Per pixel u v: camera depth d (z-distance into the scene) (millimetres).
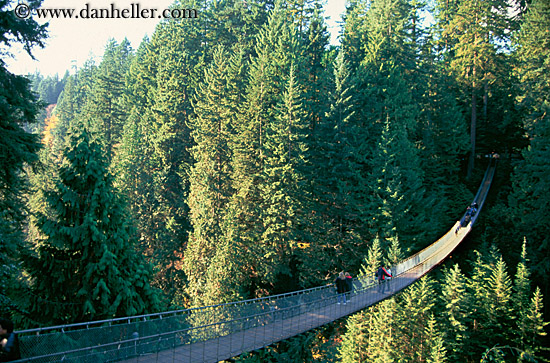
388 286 21047
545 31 35406
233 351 12438
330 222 36219
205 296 29922
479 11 48219
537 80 35469
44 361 9016
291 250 34875
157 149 46094
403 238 34281
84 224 13961
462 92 49438
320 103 40656
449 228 41656
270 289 34875
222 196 39312
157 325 12055
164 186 43594
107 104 68188
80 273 14234
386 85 39625
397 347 26016
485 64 47906
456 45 49125
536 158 32938
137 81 63875
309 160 38531
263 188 35469
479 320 28578
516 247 35750
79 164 14836
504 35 48938
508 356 27281
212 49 57156
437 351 24328
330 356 27672
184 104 49969
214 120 43531
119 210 15102
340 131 36688
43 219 14000
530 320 27156
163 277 37688
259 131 39125
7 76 12680
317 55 49062
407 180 35250
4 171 12836
